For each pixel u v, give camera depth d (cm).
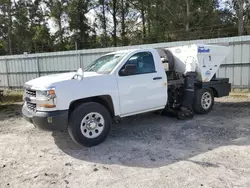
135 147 430
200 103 637
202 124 558
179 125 556
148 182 307
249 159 365
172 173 329
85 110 428
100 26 3312
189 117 605
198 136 477
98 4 3259
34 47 3388
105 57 546
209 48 635
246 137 462
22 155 411
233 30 2564
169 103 604
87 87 432
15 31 3403
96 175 332
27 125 607
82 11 3122
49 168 358
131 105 486
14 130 566
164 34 2764
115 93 462
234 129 514
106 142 461
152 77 512
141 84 496
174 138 471
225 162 357
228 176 315
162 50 663
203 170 334
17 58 1585
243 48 1050
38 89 412
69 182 316
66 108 409
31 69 1556
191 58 619
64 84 412
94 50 1338
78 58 1391
